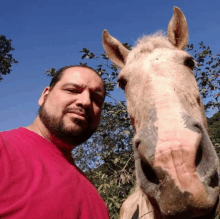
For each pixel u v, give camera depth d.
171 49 0.71
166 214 0.35
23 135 0.44
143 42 0.79
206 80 1.56
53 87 0.55
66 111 0.52
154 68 0.61
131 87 0.66
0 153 0.36
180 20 0.82
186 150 0.36
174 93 0.51
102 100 0.62
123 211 1.14
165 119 0.42
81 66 0.60
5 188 0.34
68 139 0.52
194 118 0.43
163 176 0.36
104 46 0.94
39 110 0.55
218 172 0.39
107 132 1.61
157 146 0.38
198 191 0.34
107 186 1.28
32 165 0.39
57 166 0.43
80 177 0.47
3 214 0.32
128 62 0.74
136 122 0.60
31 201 0.35
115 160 1.40
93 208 0.45
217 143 1.39
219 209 0.40
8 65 1.72
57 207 0.37
